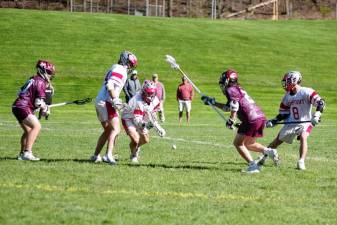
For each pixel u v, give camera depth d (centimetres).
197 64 7900
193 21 9794
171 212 1387
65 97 6488
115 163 2095
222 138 3350
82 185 1655
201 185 1714
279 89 7269
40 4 11688
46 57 7675
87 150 2542
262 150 2034
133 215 1350
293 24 10481
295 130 2122
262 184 1766
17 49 7806
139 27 8975
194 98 6688
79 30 8581
